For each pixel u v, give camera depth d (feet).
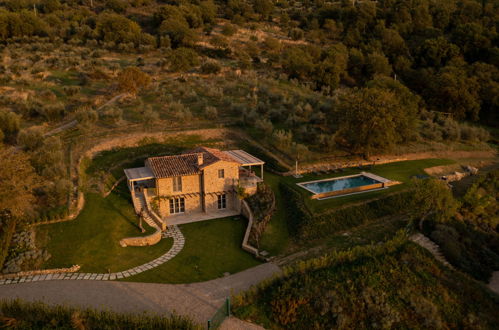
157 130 172.96
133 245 106.11
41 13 392.06
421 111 250.57
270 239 111.34
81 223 107.96
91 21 360.28
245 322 76.79
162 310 78.38
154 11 424.46
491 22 378.32
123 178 138.72
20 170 102.78
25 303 73.56
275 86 258.16
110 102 205.57
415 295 86.28
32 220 103.40
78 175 128.26
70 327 69.97
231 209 134.72
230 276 93.30
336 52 330.34
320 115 193.88
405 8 408.87
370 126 159.94
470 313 85.30
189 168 127.54
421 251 100.17
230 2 449.89
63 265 92.27
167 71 274.16
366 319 80.33
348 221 118.73
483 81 273.75
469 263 103.96
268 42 355.77
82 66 258.57
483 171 175.94
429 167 166.61
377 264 92.68
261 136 176.96
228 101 212.64
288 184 140.46
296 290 83.20
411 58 346.13
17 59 258.98
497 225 131.03
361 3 465.47
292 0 533.96
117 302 80.28
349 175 151.23
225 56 334.65
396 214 126.31
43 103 187.83
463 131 216.54
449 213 111.55
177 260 100.37
